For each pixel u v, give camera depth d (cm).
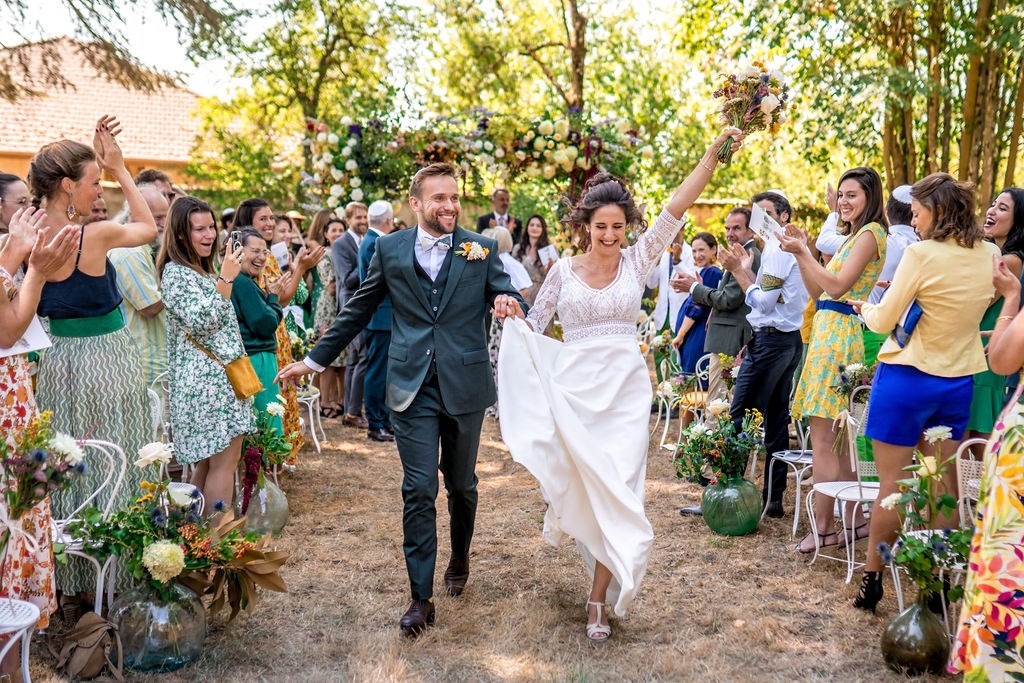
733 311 610
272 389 545
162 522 333
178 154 2419
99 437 372
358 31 1752
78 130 2353
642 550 339
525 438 356
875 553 381
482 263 388
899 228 502
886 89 1025
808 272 424
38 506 317
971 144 1111
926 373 354
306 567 450
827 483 439
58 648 340
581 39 1412
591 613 369
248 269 530
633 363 372
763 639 362
